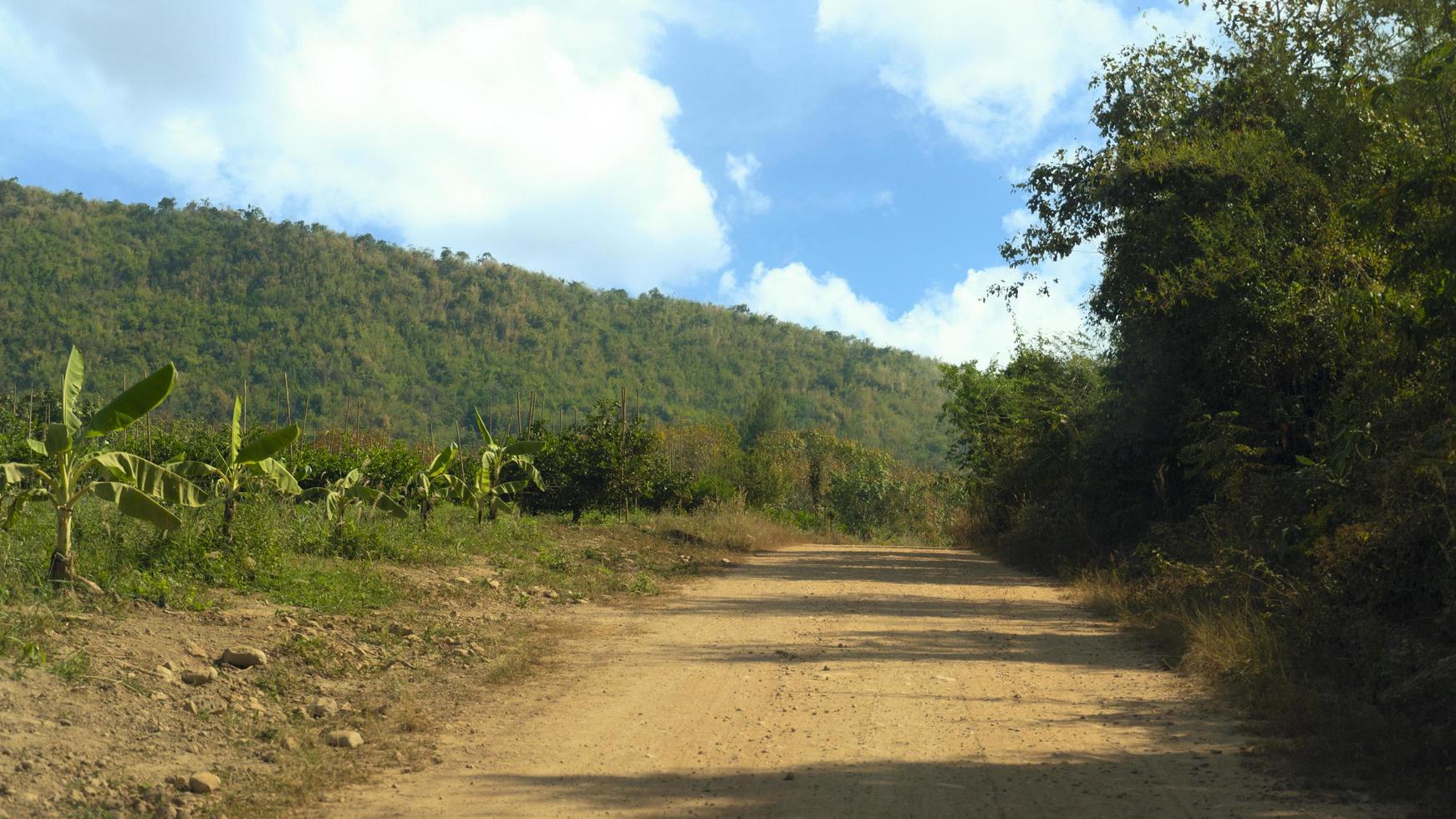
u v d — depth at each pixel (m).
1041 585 17.53
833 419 151.62
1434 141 10.62
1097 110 21.20
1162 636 10.59
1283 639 8.62
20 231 128.75
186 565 10.50
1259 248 15.05
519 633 10.78
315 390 114.38
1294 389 15.58
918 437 154.12
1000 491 29.56
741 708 7.62
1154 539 16.42
